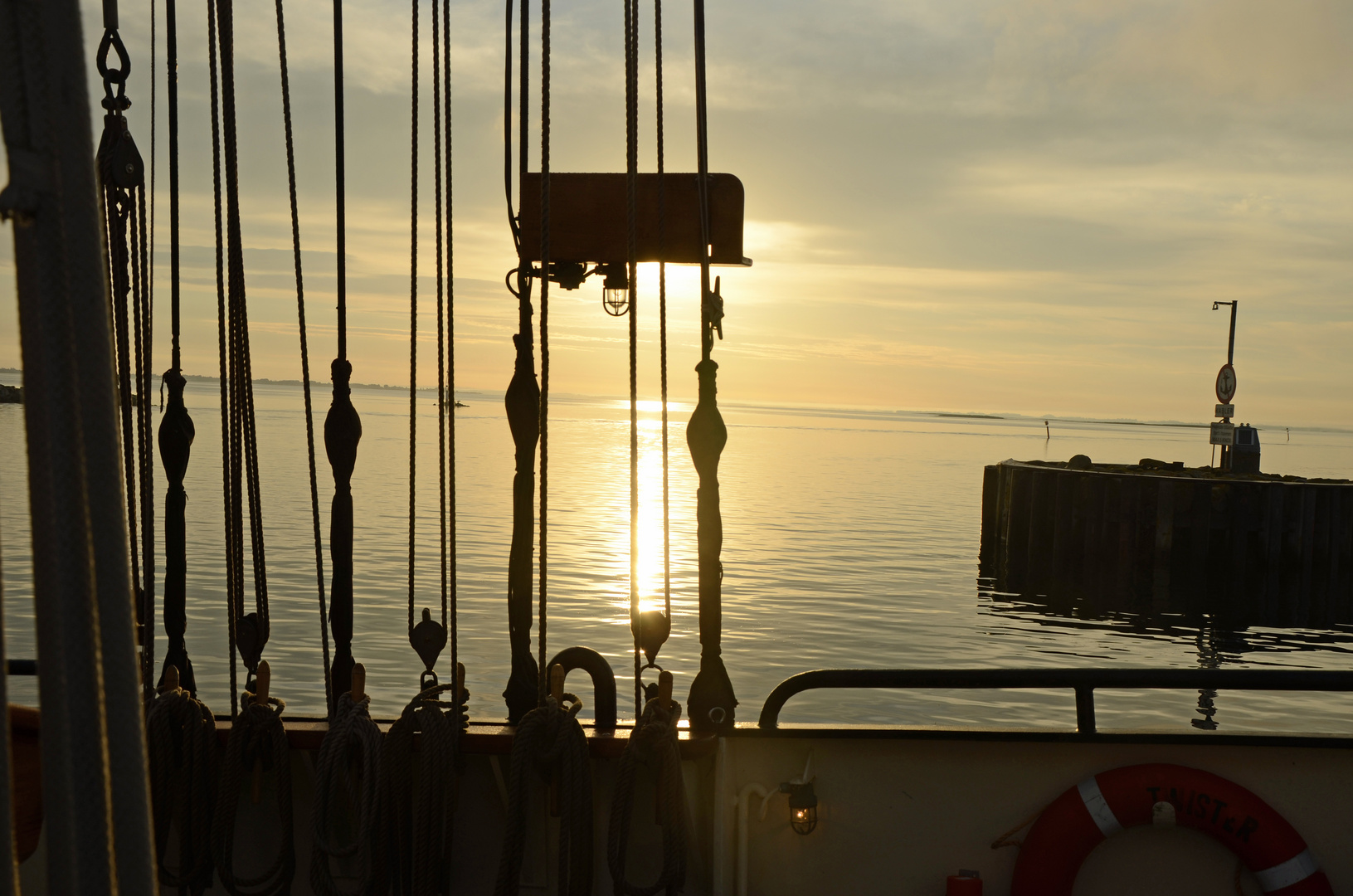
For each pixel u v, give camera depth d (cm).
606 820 320
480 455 6956
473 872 317
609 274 330
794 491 5331
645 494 4788
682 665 1717
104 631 107
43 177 102
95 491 106
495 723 320
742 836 321
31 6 102
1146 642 2342
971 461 8844
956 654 2022
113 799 108
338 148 308
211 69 305
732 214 323
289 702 1430
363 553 2712
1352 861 320
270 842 320
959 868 326
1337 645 2441
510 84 326
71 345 104
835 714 1485
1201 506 2947
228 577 317
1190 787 315
